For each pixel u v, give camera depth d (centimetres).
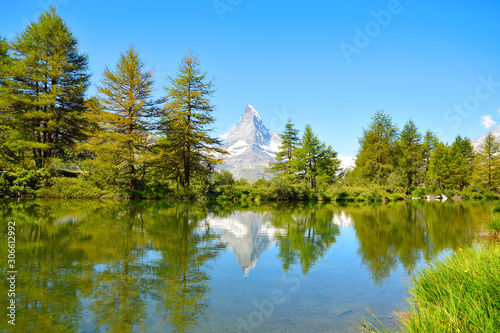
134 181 2611
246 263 618
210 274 538
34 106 2497
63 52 2608
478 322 238
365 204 2997
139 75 2569
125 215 1346
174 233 935
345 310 391
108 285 464
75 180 2389
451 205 2883
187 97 2873
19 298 405
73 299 406
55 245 713
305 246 808
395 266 609
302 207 2383
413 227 1206
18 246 696
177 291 449
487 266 347
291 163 4256
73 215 1276
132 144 2548
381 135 4856
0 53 2598
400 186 4412
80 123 2719
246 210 1956
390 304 414
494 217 1101
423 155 5781
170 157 2795
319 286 485
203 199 2883
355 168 5391
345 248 786
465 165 5538
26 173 2194
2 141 2178
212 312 378
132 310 377
